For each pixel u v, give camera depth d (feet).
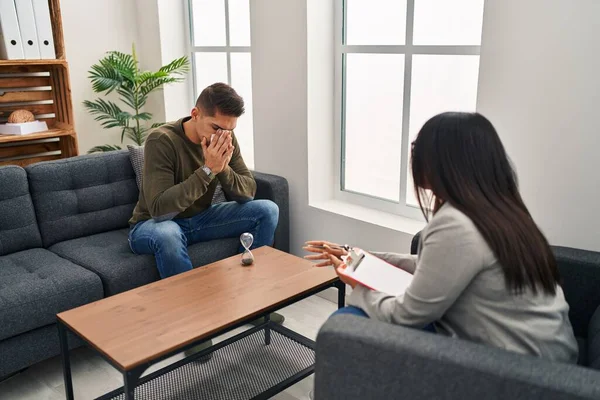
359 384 4.14
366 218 8.72
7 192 8.00
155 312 5.60
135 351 4.86
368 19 8.71
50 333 6.92
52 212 8.46
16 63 9.45
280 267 6.79
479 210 4.03
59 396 6.72
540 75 6.24
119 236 8.80
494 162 4.16
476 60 7.47
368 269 5.26
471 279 4.03
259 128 10.16
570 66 5.99
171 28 11.84
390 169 8.94
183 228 8.24
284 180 9.52
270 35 9.46
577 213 6.26
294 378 6.34
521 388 3.52
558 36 6.02
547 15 6.06
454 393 3.77
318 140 9.40
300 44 8.94
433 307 4.08
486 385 3.64
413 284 4.20
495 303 4.07
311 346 7.16
